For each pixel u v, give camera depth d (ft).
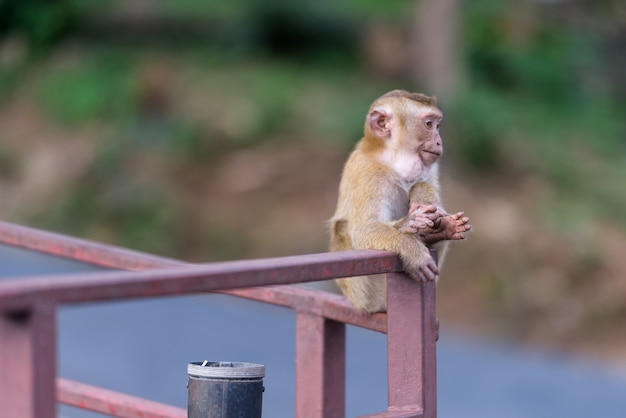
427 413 37.29
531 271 142.82
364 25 189.67
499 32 195.00
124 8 192.95
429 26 167.73
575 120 185.06
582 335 135.95
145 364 102.17
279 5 186.19
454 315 137.18
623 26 213.87
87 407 41.60
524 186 159.12
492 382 107.45
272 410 90.74
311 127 166.71
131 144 165.99
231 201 156.35
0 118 179.83
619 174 171.53
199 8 192.13
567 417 95.40
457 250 144.36
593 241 148.87
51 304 24.44
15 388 24.40
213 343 112.27
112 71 179.73
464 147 161.17
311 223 151.12
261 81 175.94
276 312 131.13
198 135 166.09
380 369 107.86
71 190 162.81
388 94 53.62
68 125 173.68
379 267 35.42
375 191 50.96
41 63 188.14
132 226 156.15
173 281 26.96
